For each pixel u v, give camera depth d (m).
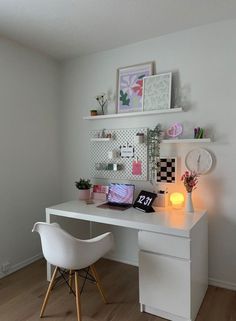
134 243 2.83
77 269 1.85
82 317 1.96
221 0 1.94
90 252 1.85
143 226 1.95
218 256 2.36
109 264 2.87
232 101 2.25
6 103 2.61
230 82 2.25
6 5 1.99
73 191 3.24
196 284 1.95
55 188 3.24
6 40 2.59
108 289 2.35
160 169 2.57
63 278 2.51
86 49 2.89
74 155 3.20
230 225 2.30
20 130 2.76
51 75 3.14
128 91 2.76
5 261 2.63
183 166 2.48
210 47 2.32
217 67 2.30
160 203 2.46
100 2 1.96
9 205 2.66
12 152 2.68
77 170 3.18
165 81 2.51
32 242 2.93
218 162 2.32
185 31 2.44
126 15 2.16
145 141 2.65
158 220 2.02
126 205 2.52
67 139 3.25
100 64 2.96
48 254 1.88
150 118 2.64
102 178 2.98
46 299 1.99
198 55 2.38
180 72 2.47
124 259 2.91
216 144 2.33
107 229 2.98
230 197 2.29
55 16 2.17
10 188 2.67
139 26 2.36
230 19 2.23
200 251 2.06
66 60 3.21
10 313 2.01
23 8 2.04
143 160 2.67
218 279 2.36
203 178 2.39
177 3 1.98
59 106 3.28
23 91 2.79
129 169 2.77
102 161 2.96
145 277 1.97
